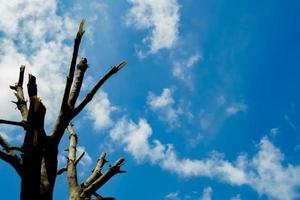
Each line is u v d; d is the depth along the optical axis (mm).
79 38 3428
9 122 3580
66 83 3441
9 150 3535
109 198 3896
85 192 3820
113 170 3840
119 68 3859
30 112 2949
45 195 3217
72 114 3547
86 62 3947
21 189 3152
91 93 3697
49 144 3320
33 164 3059
